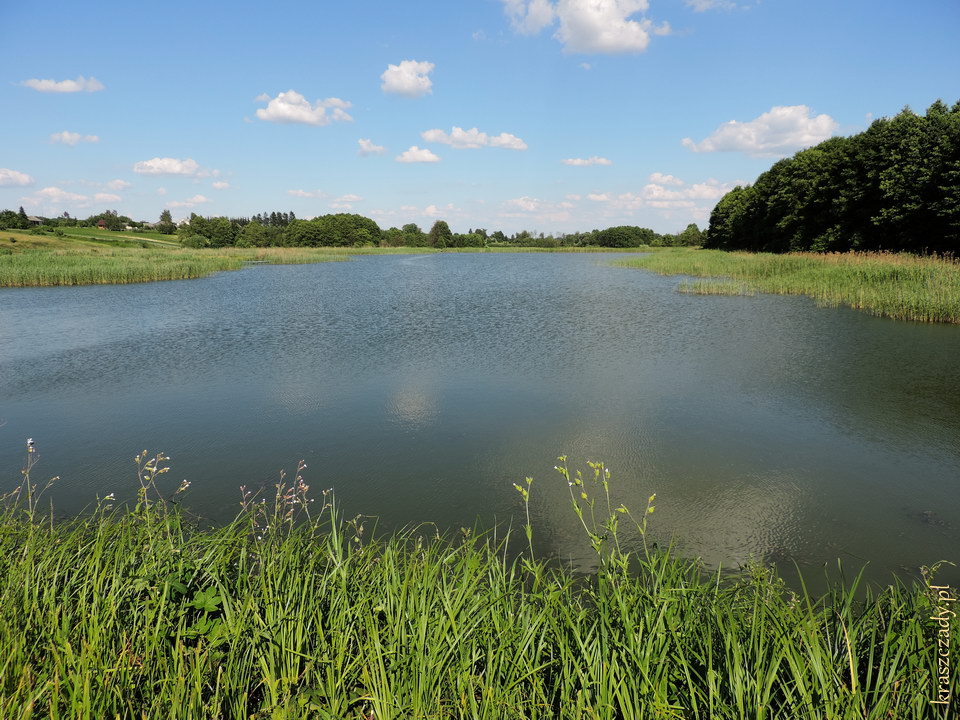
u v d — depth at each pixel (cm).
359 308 2280
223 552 352
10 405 1011
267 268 5109
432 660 258
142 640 271
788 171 5228
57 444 823
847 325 1705
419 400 1014
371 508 618
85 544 383
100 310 2230
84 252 5662
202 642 277
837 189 4497
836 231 4462
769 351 1372
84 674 235
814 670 245
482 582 357
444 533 560
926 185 3462
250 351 1447
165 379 1179
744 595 353
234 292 2928
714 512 604
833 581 479
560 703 253
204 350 1462
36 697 231
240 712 240
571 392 1054
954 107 3684
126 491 664
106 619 283
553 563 502
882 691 240
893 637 271
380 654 253
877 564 506
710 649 256
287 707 239
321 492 658
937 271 2139
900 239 3784
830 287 2395
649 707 236
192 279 3769
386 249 11188
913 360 1259
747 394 1027
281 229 12050
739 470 710
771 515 597
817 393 1026
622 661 259
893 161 3788
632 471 710
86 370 1259
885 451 767
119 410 975
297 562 342
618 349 1429
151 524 397
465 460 749
